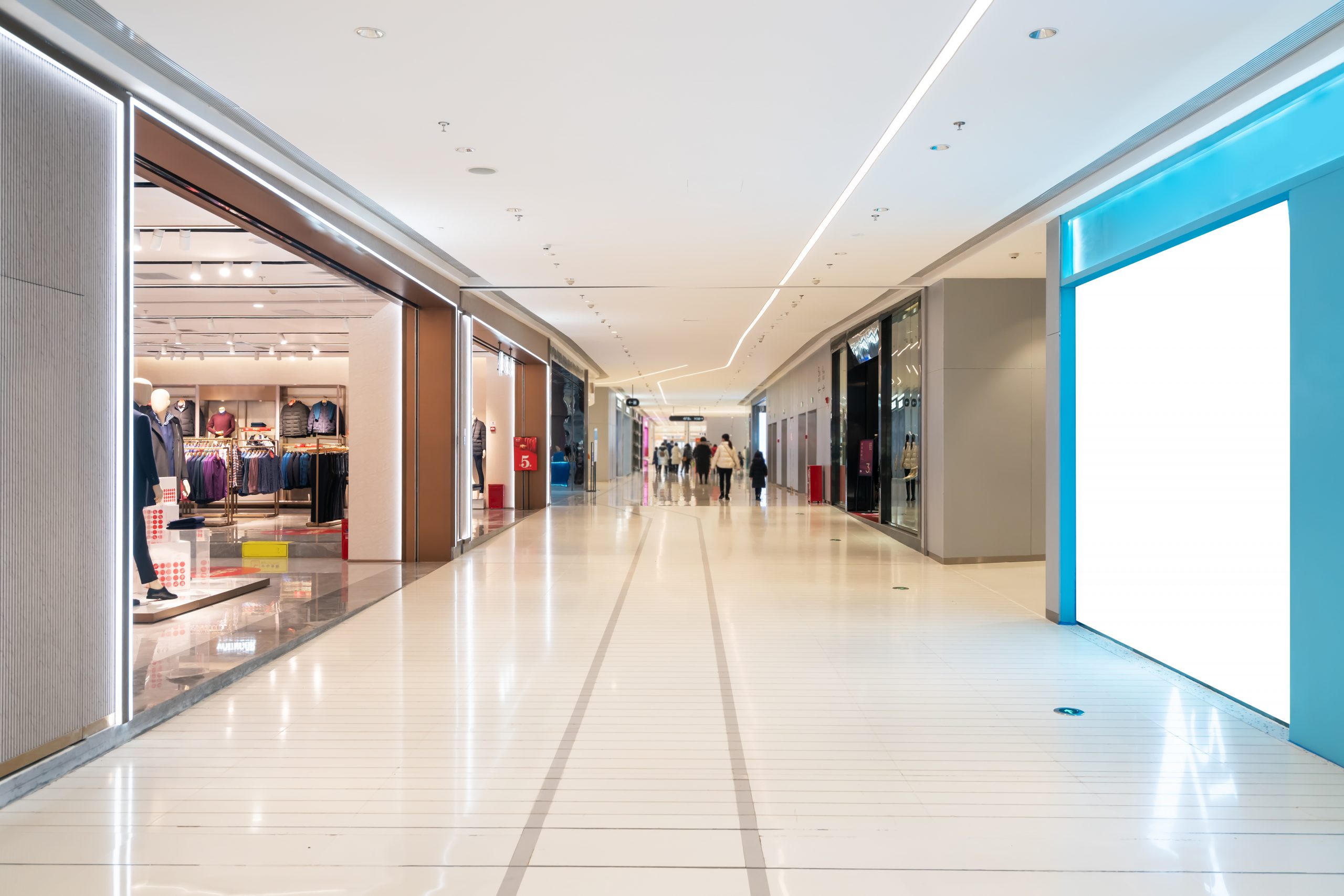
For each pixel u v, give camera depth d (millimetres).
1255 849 2943
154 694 4516
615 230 7785
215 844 2957
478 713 4438
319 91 4605
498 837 3016
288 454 14055
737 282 10375
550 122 5102
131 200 4000
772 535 12781
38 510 3447
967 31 3918
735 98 4727
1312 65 3877
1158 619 5496
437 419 10086
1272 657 4402
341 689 4867
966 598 7691
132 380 4027
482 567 9570
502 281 10320
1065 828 3098
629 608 7230
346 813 3215
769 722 4305
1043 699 4711
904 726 4238
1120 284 6004
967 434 9797
